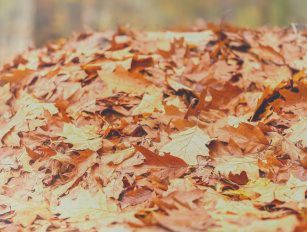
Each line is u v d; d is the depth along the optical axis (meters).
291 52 1.81
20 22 8.72
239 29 2.01
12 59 2.07
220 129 1.48
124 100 1.62
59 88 1.70
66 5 5.62
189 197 1.25
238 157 1.42
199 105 1.56
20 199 1.37
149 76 1.72
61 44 2.07
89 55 1.82
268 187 1.31
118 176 1.38
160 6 8.92
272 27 2.28
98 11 7.06
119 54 1.79
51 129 1.55
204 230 1.13
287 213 1.19
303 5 7.15
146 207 1.28
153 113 1.56
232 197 1.29
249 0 7.74
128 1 8.68
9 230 1.27
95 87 1.68
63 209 1.31
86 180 1.39
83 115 1.58
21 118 1.61
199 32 1.99
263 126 1.47
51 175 1.43
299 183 1.30
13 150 1.53
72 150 1.47
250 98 1.62
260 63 1.77
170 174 1.37
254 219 1.16
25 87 1.77
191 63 1.77
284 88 1.62
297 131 1.43
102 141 1.48
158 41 1.94
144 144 1.47
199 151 1.41
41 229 1.25
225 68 1.75
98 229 1.22
